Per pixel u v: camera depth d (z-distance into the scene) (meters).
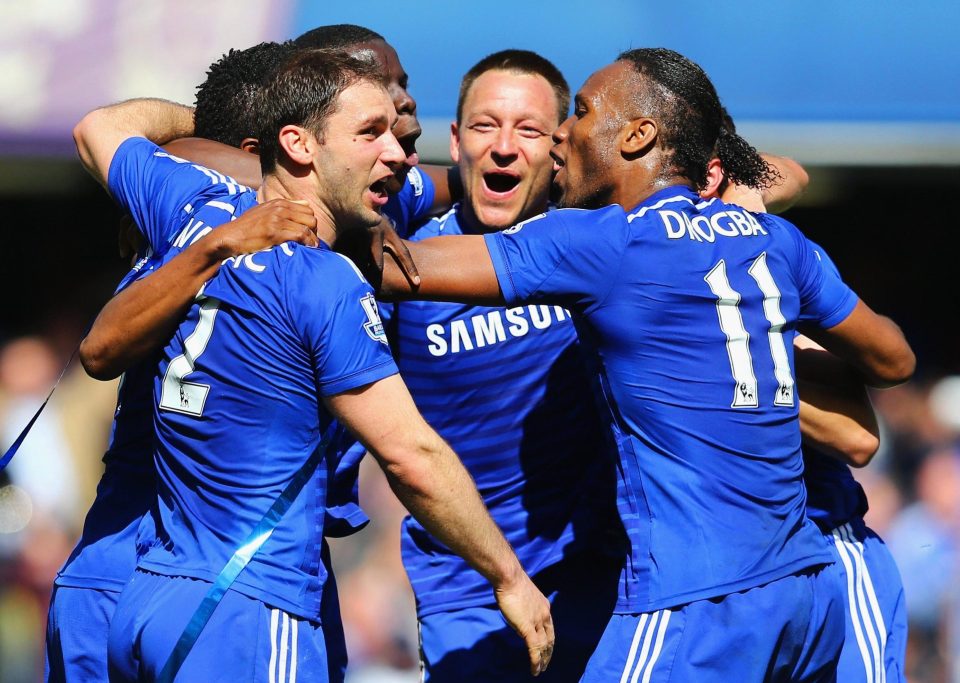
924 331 37.31
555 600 15.75
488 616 15.97
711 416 12.75
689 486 12.68
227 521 12.14
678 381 12.74
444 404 15.67
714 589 12.47
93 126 14.57
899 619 15.40
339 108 12.26
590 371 13.27
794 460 13.30
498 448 15.70
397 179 14.90
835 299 13.84
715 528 12.61
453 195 17.00
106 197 34.44
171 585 12.12
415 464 11.91
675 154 13.48
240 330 11.94
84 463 31.20
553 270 12.62
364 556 30.39
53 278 37.78
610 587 15.58
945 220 37.06
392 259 12.75
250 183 14.30
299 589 12.20
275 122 12.39
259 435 12.06
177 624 11.86
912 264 37.50
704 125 13.53
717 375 12.79
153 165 13.73
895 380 14.50
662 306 12.69
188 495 12.31
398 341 15.52
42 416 31.36
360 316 11.94
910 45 28.48
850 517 15.38
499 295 12.74
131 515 13.87
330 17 28.03
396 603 29.69
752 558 12.65
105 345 12.34
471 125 16.11
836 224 37.72
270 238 12.02
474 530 12.15
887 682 14.94
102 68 27.89
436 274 12.70
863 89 28.25
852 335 13.98
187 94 27.69
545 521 15.71
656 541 12.70
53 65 27.97
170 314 12.18
